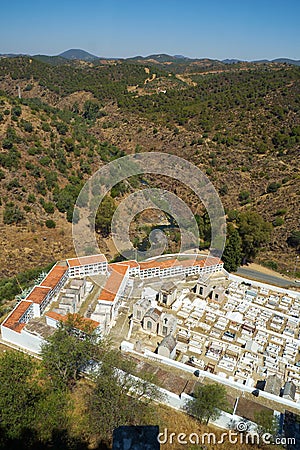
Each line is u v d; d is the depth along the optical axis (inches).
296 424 1647.4
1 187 3732.8
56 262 3149.6
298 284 3316.9
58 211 3853.3
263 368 2145.7
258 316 2679.6
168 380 1845.5
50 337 1871.3
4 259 3110.2
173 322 2297.0
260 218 3560.5
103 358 1775.3
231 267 3356.3
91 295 2647.6
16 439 1277.1
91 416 1510.8
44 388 1610.5
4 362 1519.4
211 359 2197.3
